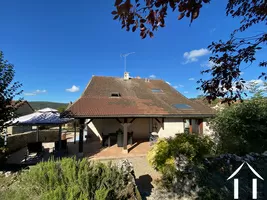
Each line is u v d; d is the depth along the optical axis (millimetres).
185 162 6980
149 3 2061
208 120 12891
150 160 7566
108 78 19891
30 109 31438
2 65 7227
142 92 18203
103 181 4027
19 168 8180
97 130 16797
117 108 13070
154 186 6730
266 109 10977
